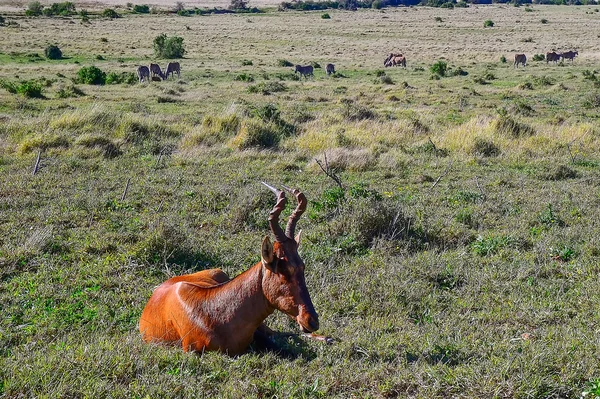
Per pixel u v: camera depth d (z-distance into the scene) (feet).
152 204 38.42
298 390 16.79
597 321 21.70
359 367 18.22
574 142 63.93
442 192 43.37
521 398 16.40
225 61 199.11
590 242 31.14
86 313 22.15
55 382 16.12
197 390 16.48
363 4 534.78
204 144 60.64
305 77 159.22
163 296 19.84
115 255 28.22
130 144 59.06
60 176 44.60
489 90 124.88
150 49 228.63
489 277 26.58
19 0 491.72
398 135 66.80
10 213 35.06
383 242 30.68
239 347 18.37
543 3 614.75
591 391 16.37
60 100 100.68
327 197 37.04
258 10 474.08
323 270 26.91
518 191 43.86
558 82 133.69
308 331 16.75
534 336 20.83
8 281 25.72
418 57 219.82
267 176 47.55
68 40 243.40
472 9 507.71
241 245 30.71
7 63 170.30
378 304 23.53
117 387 16.24
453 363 18.52
